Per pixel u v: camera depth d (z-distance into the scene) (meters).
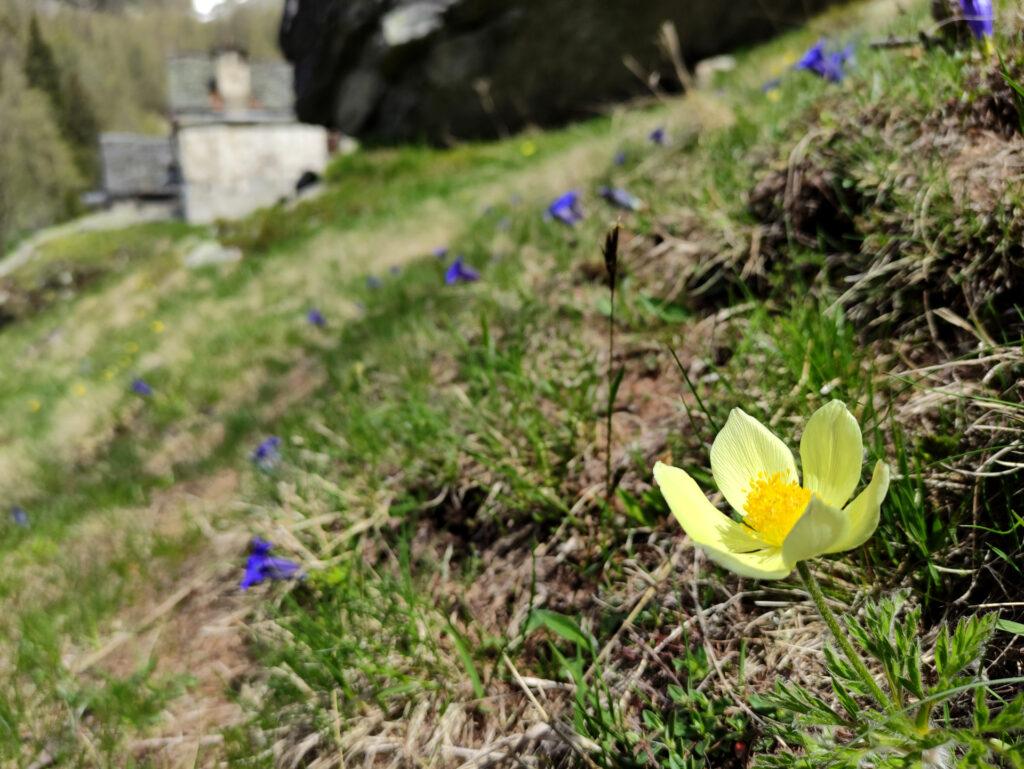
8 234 61.69
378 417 2.87
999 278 1.83
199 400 5.58
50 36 84.31
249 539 2.86
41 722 2.33
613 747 1.52
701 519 1.12
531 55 12.98
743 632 1.61
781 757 1.24
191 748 2.05
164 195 42.66
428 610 2.00
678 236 3.03
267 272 9.76
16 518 4.46
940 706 1.25
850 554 1.59
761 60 7.91
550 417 2.50
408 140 14.27
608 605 1.86
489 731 1.74
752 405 1.98
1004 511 1.47
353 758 1.80
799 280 2.33
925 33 2.51
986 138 2.03
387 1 13.41
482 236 5.25
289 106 36.25
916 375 1.84
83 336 11.96
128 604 2.92
